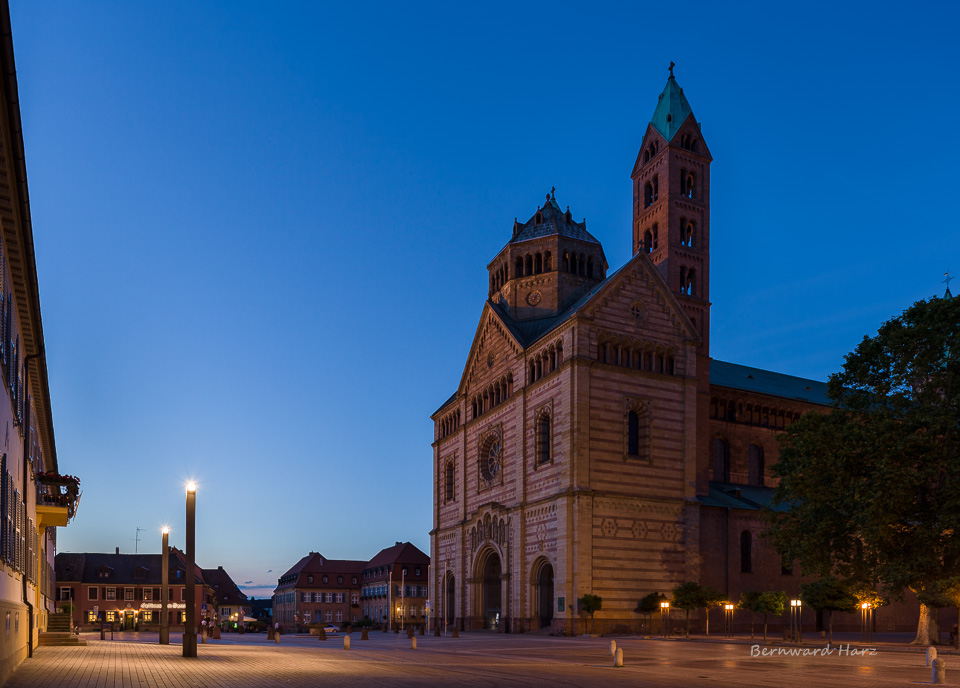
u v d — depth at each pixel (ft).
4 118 73.00
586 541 230.89
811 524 184.44
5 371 93.35
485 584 292.81
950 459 158.40
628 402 247.70
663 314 261.24
